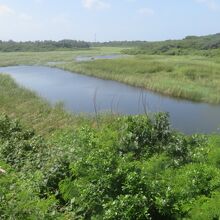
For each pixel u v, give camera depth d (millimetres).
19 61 63750
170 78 34375
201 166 8109
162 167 8602
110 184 7320
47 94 30484
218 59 51750
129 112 23500
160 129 10297
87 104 26297
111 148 9609
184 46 78438
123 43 168250
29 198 7242
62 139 10875
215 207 6461
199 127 19875
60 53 88125
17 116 18688
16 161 10289
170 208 6797
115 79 38562
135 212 6676
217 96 26984
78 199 7566
